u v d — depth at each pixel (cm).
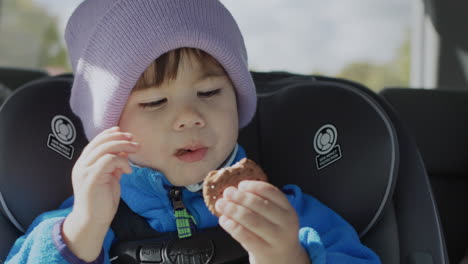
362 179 134
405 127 148
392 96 226
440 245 132
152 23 113
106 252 118
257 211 92
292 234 95
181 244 118
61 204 134
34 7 441
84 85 123
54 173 134
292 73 175
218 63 121
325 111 141
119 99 116
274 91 154
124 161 102
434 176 225
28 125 135
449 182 225
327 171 137
